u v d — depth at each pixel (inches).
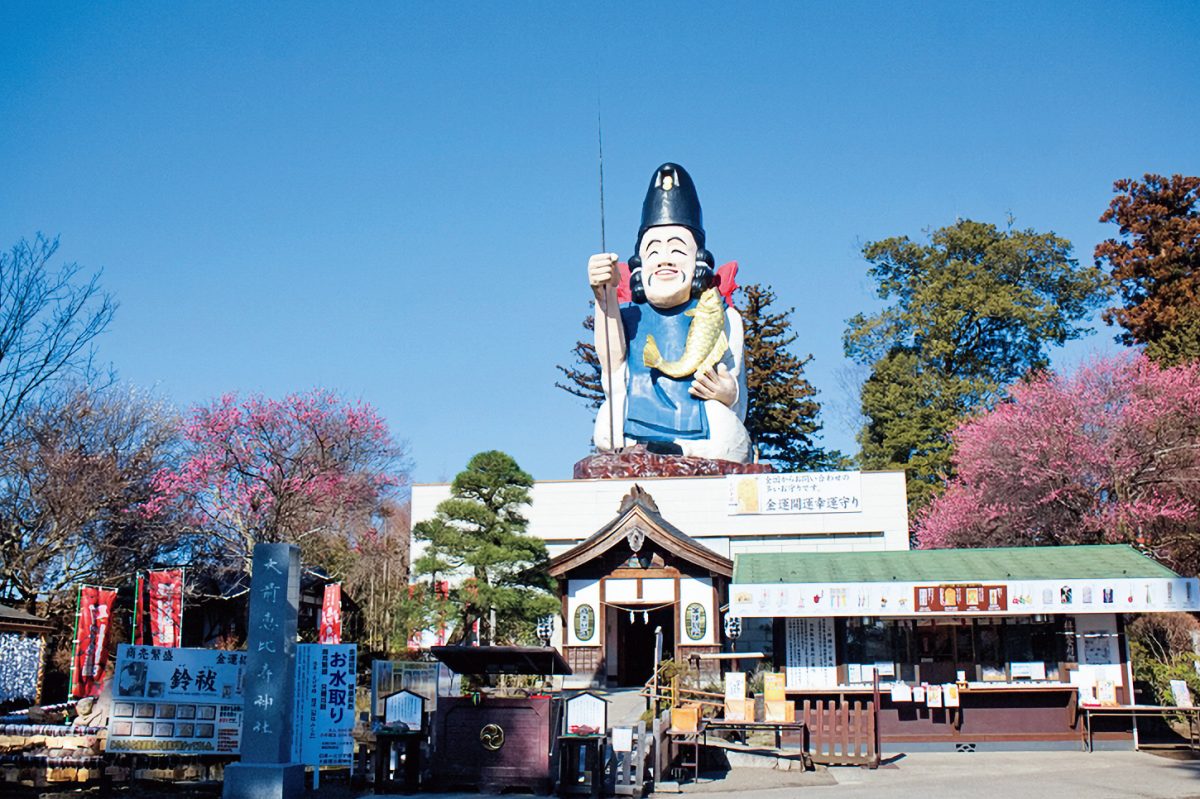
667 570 1323.8
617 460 1686.8
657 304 1784.0
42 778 765.3
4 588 1433.3
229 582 1585.9
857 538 1619.1
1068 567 955.3
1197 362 1560.0
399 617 1304.1
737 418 1763.0
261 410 1635.1
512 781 736.3
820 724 882.1
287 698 722.8
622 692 1251.2
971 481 1641.2
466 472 1284.4
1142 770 810.2
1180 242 2007.9
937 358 2416.3
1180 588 901.2
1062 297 2394.2
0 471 1440.7
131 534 1557.6
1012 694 945.5
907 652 959.0
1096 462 1437.0
